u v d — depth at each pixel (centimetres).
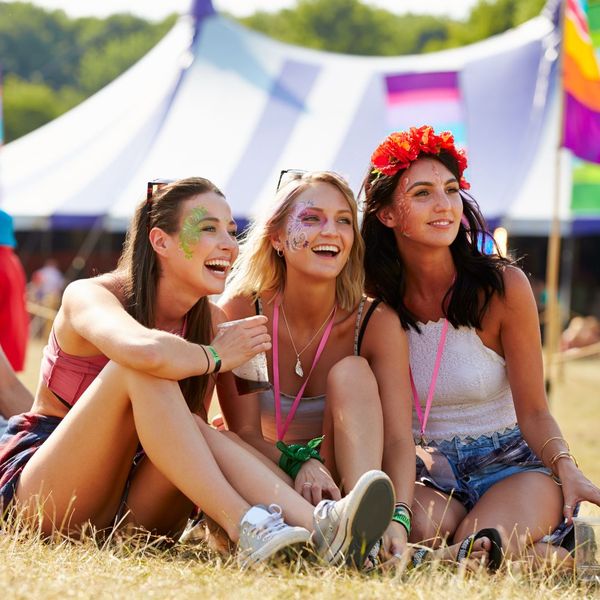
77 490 362
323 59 1708
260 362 391
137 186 1570
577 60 1105
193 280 391
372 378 386
